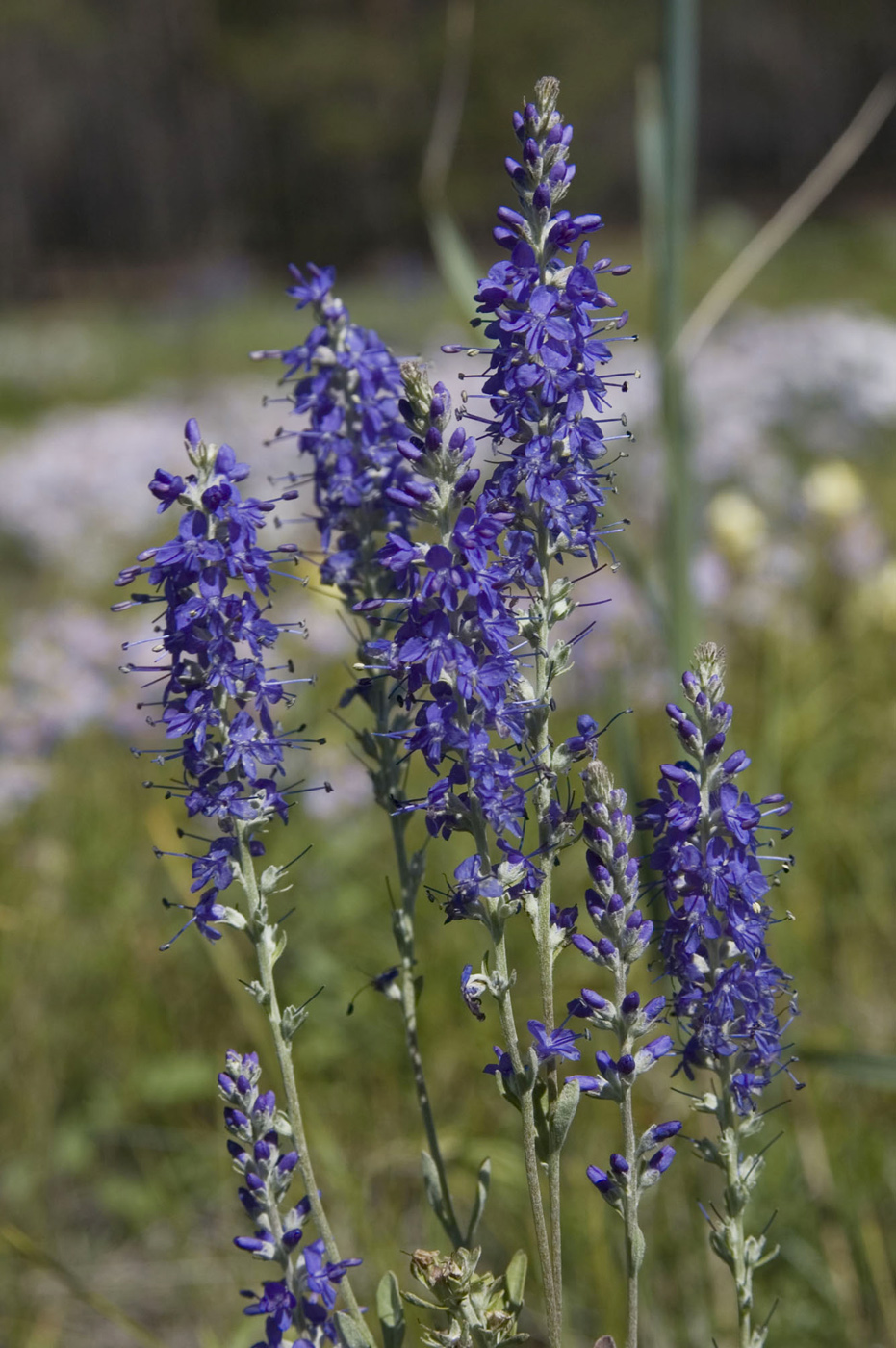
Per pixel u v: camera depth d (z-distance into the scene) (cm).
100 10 5738
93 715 598
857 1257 303
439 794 161
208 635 167
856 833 483
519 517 168
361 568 214
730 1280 301
